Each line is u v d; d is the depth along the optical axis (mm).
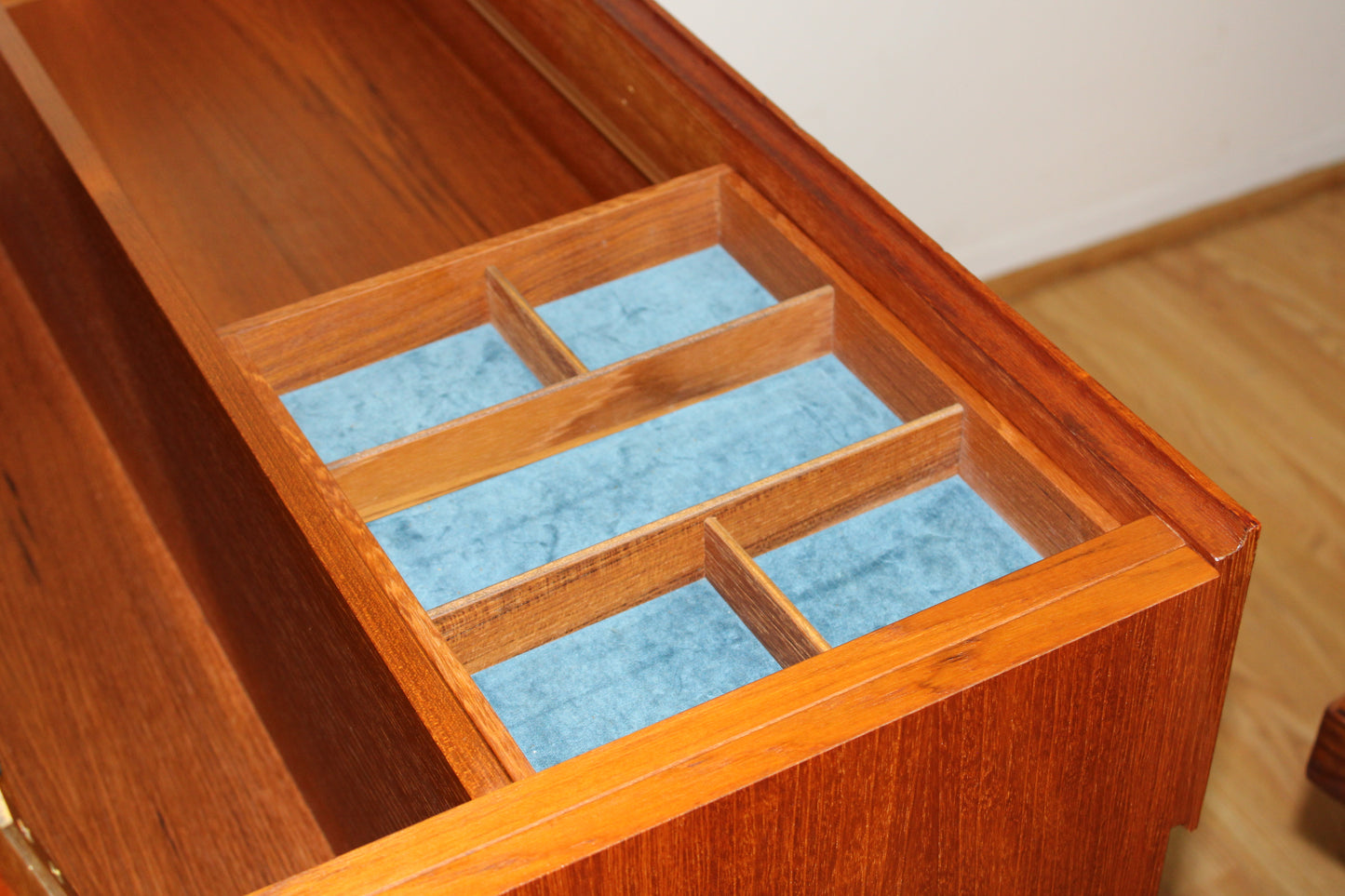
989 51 1988
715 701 968
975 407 1116
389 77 1550
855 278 1192
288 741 1368
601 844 920
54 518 1548
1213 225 2363
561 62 1419
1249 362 2098
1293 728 1643
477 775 957
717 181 1268
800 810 960
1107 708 1017
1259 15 2150
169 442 1313
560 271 1259
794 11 1831
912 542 1123
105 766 1409
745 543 1113
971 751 988
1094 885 1102
